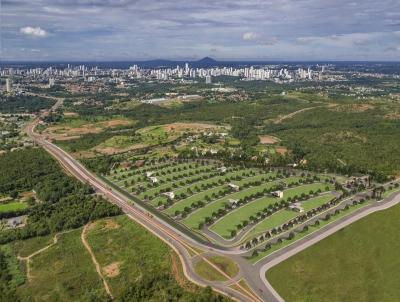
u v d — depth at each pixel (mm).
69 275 196625
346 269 187875
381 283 177375
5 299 180250
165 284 176750
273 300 167625
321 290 175125
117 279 188875
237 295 169250
